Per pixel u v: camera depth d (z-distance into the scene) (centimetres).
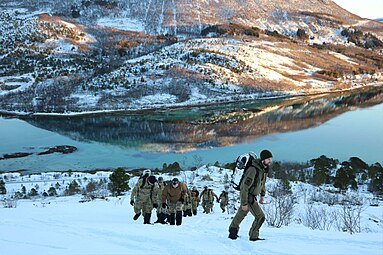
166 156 5144
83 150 5475
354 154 5022
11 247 488
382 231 1041
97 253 456
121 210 1373
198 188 2531
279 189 2025
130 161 4931
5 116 8412
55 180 3578
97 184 3016
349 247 513
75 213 1223
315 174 3459
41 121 7931
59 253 451
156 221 963
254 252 481
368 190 3184
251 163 551
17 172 4450
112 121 7831
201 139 6050
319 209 1477
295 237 604
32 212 1237
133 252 467
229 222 993
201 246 511
